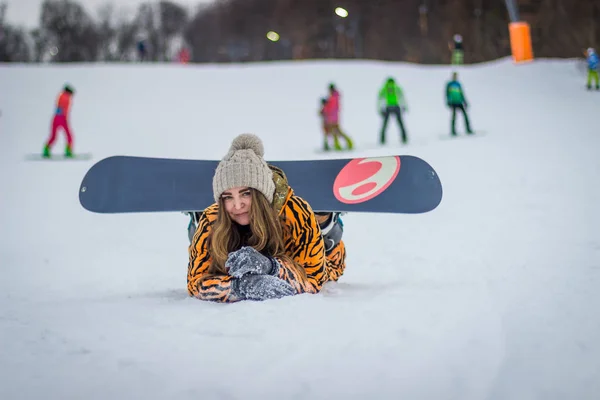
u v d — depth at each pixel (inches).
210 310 130.6
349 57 2452.0
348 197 173.9
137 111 905.5
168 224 339.6
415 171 175.2
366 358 101.0
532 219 285.7
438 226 289.3
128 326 120.1
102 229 328.8
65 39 2691.9
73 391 90.4
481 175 426.3
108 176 176.1
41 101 952.9
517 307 130.3
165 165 179.6
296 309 128.3
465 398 87.0
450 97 663.8
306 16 2625.5
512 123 713.6
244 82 1091.3
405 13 2317.9
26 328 121.0
